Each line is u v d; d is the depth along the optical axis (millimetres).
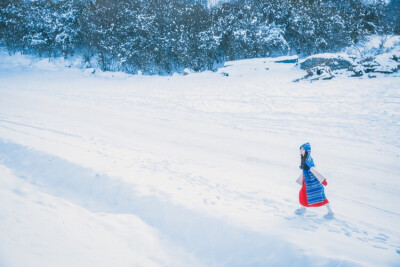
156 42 47375
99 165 9516
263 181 8633
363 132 12914
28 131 13680
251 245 5523
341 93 20844
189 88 28625
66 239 5328
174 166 9797
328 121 14961
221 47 48656
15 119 16188
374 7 50094
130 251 5551
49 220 5957
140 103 22172
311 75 28750
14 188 7914
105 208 7586
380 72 27297
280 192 7805
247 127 14930
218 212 6477
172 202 7055
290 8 46281
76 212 6875
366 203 7211
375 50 42844
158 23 48969
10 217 5617
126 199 7695
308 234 5512
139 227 6500
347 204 7148
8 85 31109
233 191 7758
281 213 6488
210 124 15859
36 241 4949
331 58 32188
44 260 4422
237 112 18312
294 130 13945
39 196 7473
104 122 16547
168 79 38062
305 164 6020
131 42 47562
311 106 18219
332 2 50625
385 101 17562
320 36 43469
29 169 9852
